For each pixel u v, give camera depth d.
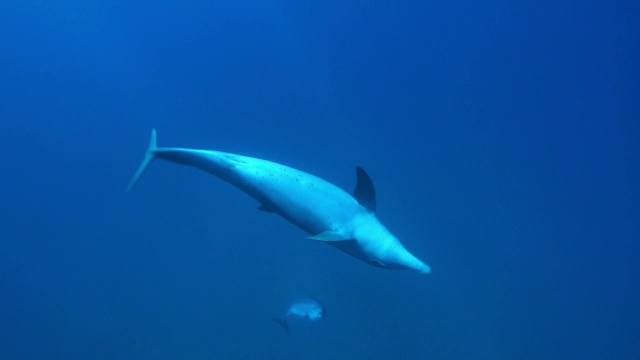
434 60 41.44
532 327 17.73
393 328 17.47
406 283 19.44
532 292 19.31
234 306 18.48
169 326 18.05
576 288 19.72
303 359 16.16
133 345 17.47
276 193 4.90
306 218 4.80
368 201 4.83
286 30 44.12
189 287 19.86
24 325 19.39
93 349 17.53
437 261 20.31
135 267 21.91
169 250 22.31
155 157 5.74
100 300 20.16
